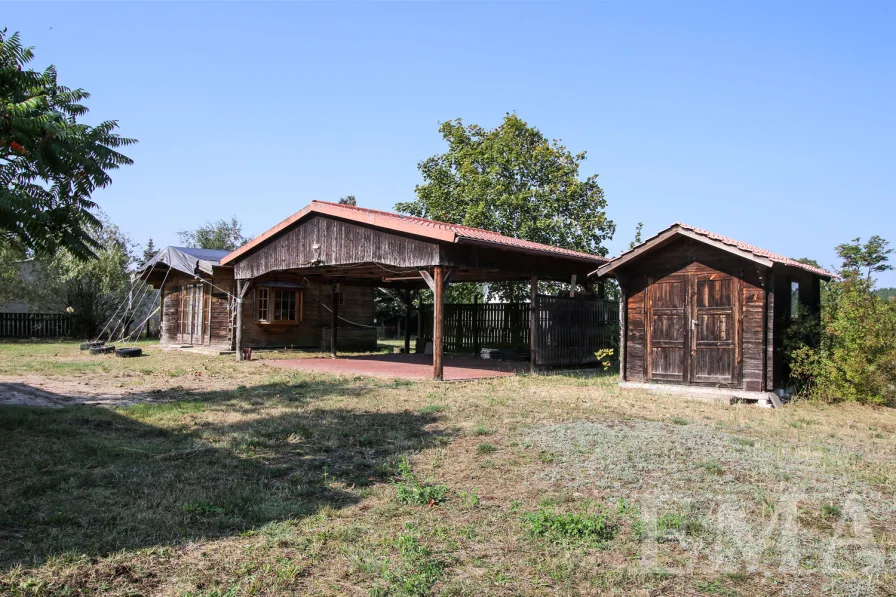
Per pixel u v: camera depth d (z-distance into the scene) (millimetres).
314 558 3627
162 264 20781
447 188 23984
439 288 11648
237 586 3252
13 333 25000
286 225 15000
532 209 22688
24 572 3346
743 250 9312
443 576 3434
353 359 17516
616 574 3471
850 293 10031
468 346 19953
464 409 8523
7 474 5164
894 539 4000
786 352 10055
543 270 14195
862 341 9477
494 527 4133
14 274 24750
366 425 7383
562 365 14445
